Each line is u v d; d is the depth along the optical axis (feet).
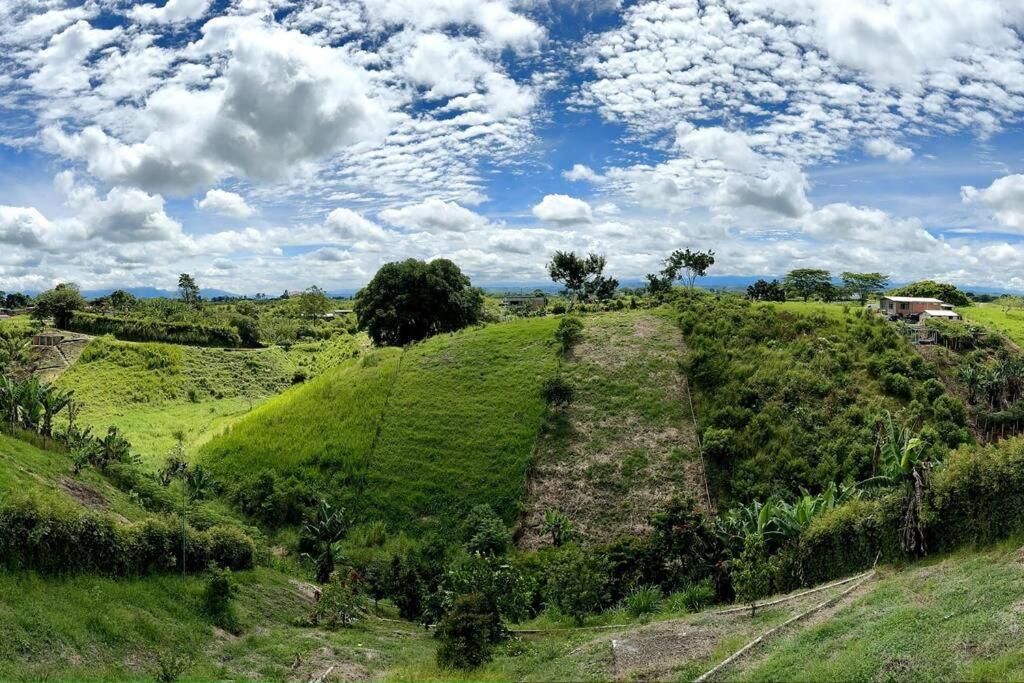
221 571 101.60
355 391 223.10
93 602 79.36
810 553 92.02
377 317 332.19
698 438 189.98
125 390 310.45
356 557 156.97
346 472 189.98
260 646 89.81
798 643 58.59
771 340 219.41
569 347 238.27
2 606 69.56
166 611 88.38
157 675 70.54
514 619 99.66
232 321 409.69
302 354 402.72
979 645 48.78
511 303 508.12
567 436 196.03
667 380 215.92
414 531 171.42
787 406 187.83
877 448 157.07
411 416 208.54
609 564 121.19
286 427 209.97
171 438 239.50
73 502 103.19
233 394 329.52
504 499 176.65
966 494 74.69
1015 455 71.61
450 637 83.05
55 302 391.04
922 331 243.81
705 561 118.93
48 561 81.51
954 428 170.91
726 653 60.95
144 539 98.12
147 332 376.89
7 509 80.12
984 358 219.41
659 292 319.68
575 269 346.74
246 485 184.96
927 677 46.14
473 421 203.92
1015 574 60.75
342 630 106.52
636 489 175.94
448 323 346.13
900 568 77.51
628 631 78.95
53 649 67.05
